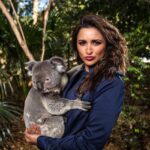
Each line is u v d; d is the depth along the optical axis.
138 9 7.09
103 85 2.47
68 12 7.71
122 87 2.51
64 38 7.40
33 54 6.83
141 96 7.30
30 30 6.46
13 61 7.23
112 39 2.64
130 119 7.30
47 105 2.85
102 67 2.53
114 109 2.43
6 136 5.55
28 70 3.06
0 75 6.20
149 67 7.00
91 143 2.43
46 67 2.95
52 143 2.55
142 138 7.54
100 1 7.33
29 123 2.95
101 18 2.64
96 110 2.45
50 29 7.45
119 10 7.24
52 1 6.63
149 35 6.90
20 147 7.29
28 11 9.38
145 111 7.62
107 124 2.41
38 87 2.90
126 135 7.62
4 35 6.79
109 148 7.56
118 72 2.55
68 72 2.98
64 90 2.88
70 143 2.48
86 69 2.72
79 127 2.56
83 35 2.64
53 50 7.13
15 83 7.76
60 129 2.85
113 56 2.61
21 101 7.80
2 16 6.62
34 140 2.68
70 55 7.05
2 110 5.27
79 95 2.60
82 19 2.68
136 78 6.98
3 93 6.61
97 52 2.62
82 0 7.54
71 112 2.62
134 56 6.70
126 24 7.31
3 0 7.67
